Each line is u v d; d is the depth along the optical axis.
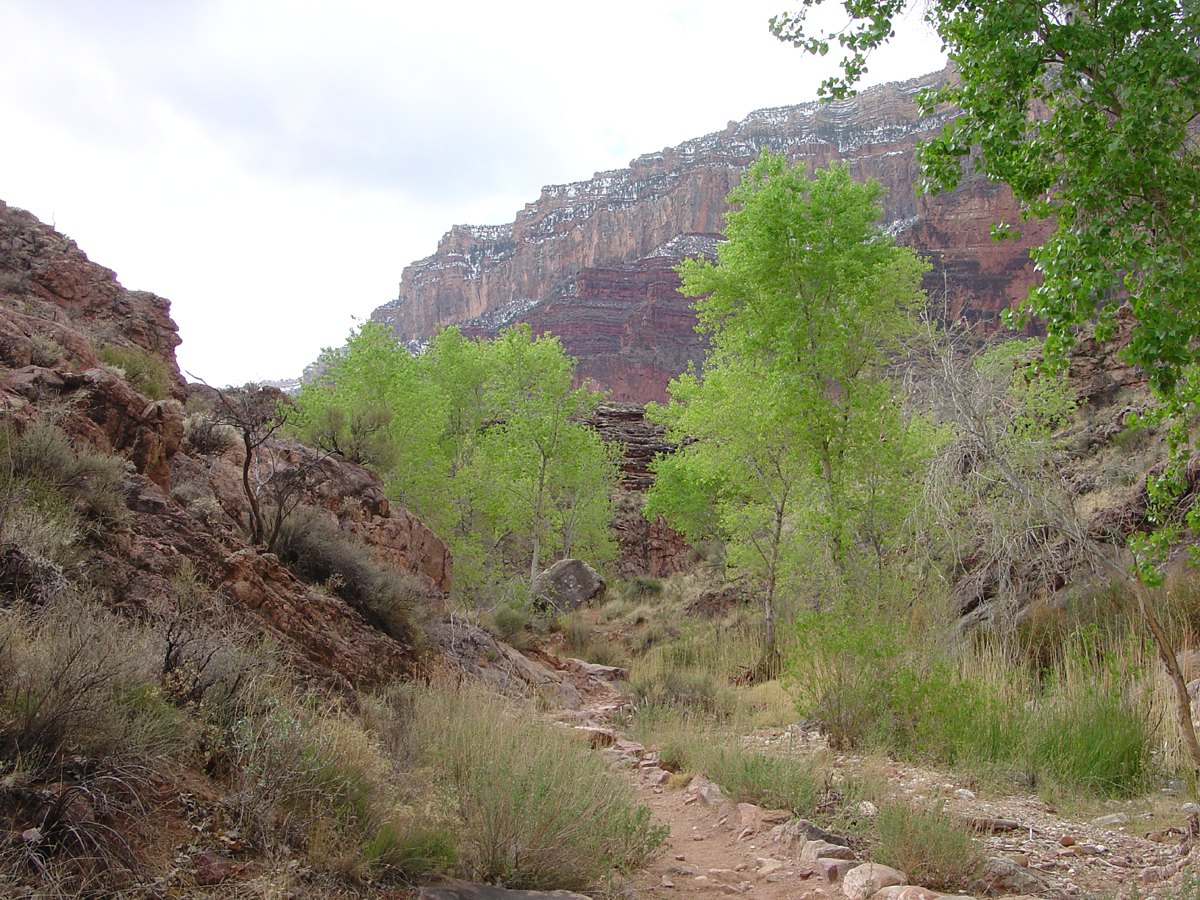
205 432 11.41
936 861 4.52
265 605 7.16
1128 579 6.41
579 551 37.44
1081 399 20.48
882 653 8.64
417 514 23.08
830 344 16.72
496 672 11.75
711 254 170.62
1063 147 4.89
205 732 4.09
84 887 2.71
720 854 5.42
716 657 17.88
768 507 19.86
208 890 3.02
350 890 3.42
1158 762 6.99
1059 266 4.75
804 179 18.06
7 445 5.94
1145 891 4.34
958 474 11.36
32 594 4.57
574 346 154.50
